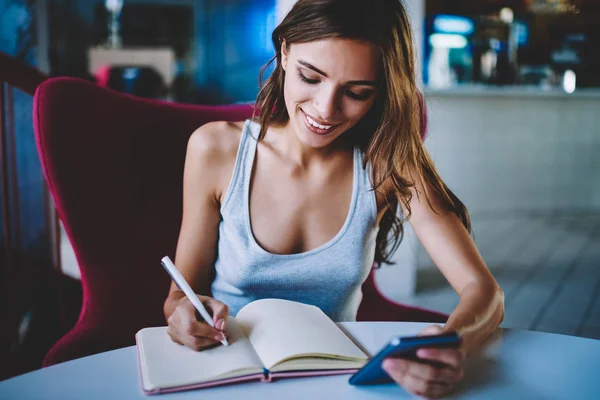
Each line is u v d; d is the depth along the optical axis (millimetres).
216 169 1143
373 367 680
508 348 847
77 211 1206
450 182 4965
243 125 1201
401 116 1056
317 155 1124
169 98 6402
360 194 1143
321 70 927
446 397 694
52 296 2527
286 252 1137
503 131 5031
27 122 4223
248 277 1112
